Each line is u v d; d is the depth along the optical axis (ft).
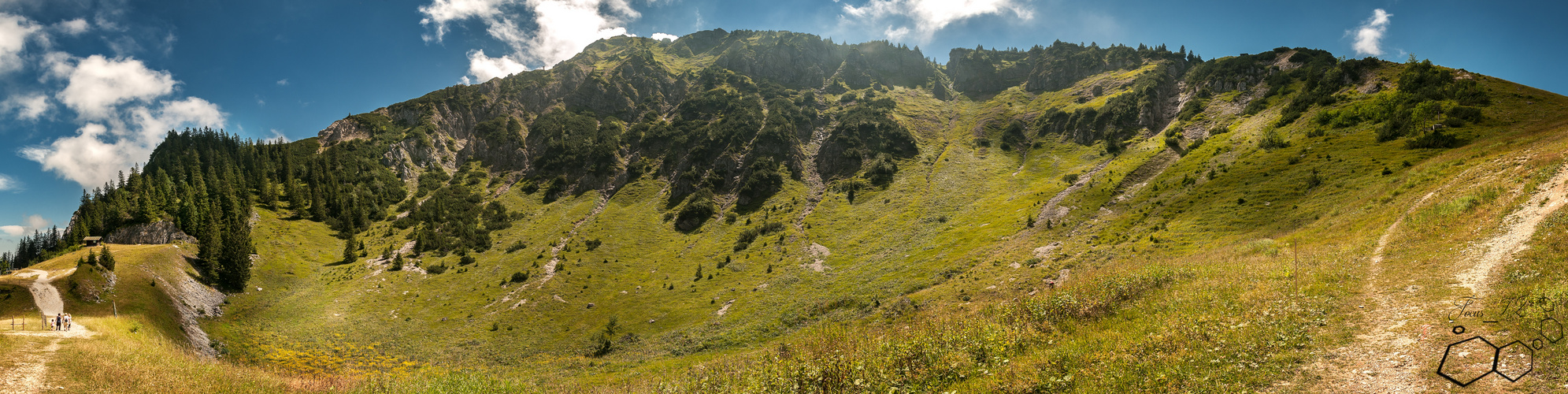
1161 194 347.15
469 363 269.64
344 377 109.40
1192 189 329.11
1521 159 145.69
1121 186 398.01
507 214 574.97
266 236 469.98
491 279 404.57
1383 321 59.47
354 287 392.68
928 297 246.06
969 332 77.92
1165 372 53.16
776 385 69.21
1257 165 336.49
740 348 246.06
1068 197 390.63
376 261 451.53
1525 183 110.52
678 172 631.97
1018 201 431.43
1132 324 76.13
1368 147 314.96
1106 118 607.78
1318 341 56.08
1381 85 449.48
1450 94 368.89
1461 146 275.80
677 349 257.55
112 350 117.08
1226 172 343.05
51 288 289.74
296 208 544.62
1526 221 90.33
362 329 321.52
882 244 399.85
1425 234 110.01
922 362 68.13
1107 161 517.96
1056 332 75.82
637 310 334.85
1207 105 584.40
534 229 527.81
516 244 479.41
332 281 407.03
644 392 108.68
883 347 74.90
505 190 651.25
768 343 245.24
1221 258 163.22
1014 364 62.85
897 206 489.26
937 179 544.62
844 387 64.08
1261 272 100.48
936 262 320.29
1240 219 249.14
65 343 124.88
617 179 635.25
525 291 375.66
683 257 442.09
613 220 534.37
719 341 258.57
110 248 366.43
